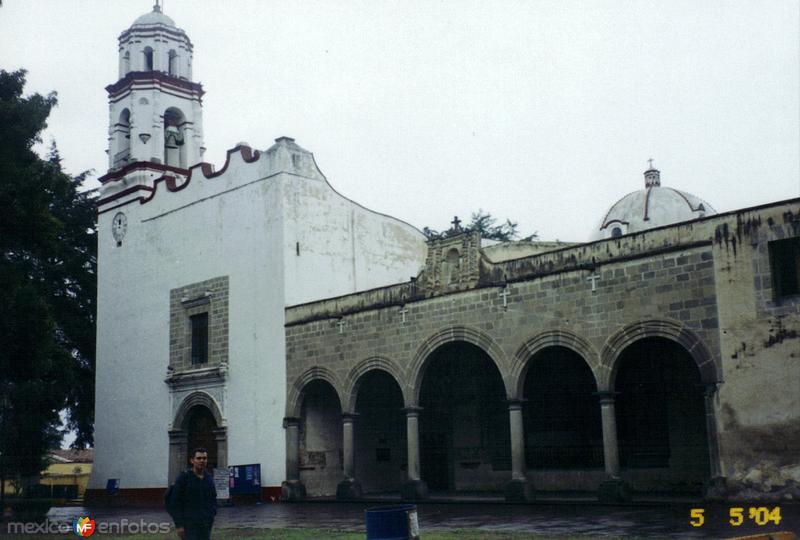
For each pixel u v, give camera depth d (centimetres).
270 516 2508
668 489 2636
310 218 3394
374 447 3309
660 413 2681
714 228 2166
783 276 2062
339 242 3497
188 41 4222
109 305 4047
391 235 3766
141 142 4003
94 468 3966
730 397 2092
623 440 2733
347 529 1967
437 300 2739
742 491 2047
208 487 1191
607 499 2255
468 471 3130
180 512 1170
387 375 3362
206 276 3575
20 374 2561
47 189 2597
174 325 3684
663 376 2662
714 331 2136
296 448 3116
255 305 3344
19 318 2481
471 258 2670
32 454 3262
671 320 2209
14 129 2584
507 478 3031
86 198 4606
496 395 3091
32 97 2731
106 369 3997
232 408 3359
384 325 2888
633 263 2298
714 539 1465
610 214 3959
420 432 3238
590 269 2370
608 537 1566
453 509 2398
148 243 3894
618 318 2308
